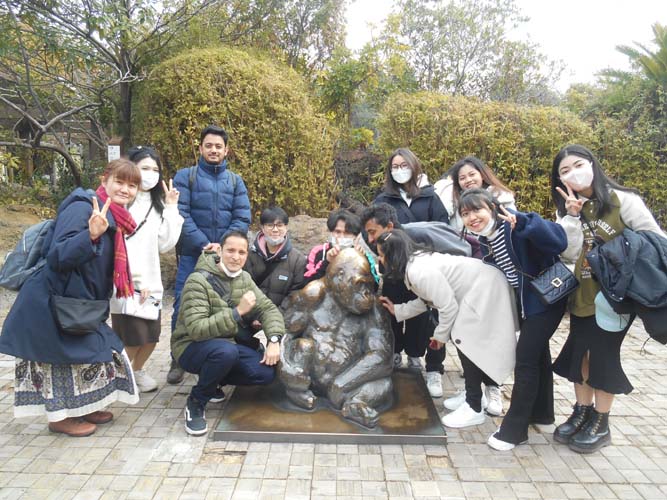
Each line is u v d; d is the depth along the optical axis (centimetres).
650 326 259
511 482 269
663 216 645
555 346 497
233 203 418
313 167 664
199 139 603
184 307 322
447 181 435
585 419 311
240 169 615
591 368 288
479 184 370
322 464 280
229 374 336
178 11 714
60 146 743
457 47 965
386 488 261
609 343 284
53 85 739
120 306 338
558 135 616
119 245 301
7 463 279
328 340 331
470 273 312
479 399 329
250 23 861
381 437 300
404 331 391
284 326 340
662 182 630
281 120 622
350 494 255
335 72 849
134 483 262
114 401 331
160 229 356
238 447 297
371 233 344
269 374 339
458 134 623
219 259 333
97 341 296
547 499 255
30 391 300
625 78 759
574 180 280
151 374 408
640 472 281
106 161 798
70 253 266
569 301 300
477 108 639
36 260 290
